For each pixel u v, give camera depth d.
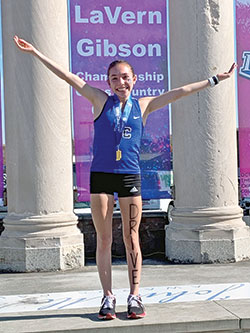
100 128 4.29
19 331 4.05
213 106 7.39
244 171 8.19
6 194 7.93
